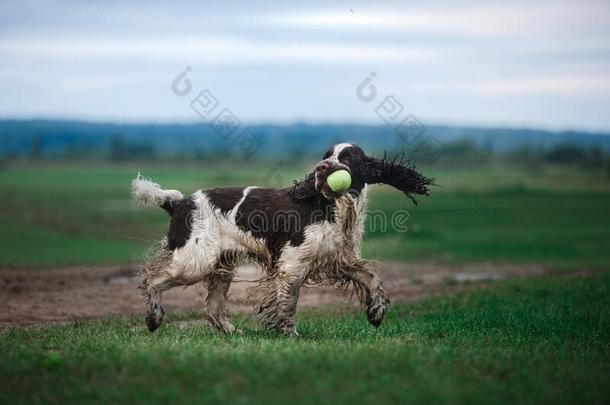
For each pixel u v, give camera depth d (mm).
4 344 11906
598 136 129250
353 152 13203
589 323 14656
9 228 54875
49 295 20016
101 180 115000
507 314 16016
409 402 9016
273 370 9828
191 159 133250
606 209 65938
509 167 110375
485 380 9852
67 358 10695
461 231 49156
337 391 9297
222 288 14172
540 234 47531
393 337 12875
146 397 9227
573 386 9828
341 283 13742
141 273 13984
